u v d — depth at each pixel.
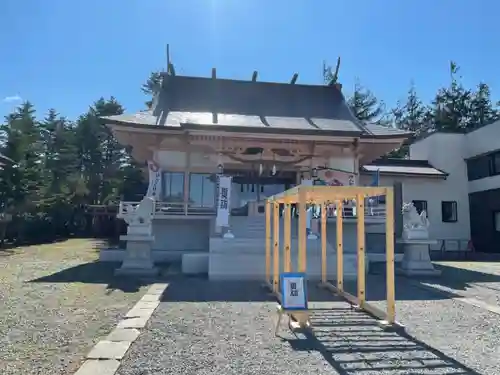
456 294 9.59
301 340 5.65
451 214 24.81
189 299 8.63
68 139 41.31
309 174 18.27
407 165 25.38
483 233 23.81
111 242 24.27
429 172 24.06
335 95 22.27
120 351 5.02
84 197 35.56
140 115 17.45
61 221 28.81
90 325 6.35
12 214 24.14
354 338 5.80
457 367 4.62
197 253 13.21
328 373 4.40
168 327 6.25
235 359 4.82
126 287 9.99
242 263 11.79
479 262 17.92
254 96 21.20
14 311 7.29
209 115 18.30
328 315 7.33
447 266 15.78
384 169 23.62
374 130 18.64
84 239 26.84
